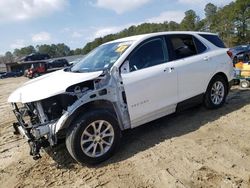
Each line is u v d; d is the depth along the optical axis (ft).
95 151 14.11
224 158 13.55
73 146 13.43
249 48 58.08
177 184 11.78
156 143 15.98
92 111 13.98
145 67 16.16
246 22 232.53
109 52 16.80
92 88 14.67
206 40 20.27
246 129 16.88
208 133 16.71
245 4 229.04
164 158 14.12
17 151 17.38
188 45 18.97
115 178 12.79
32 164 15.17
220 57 20.43
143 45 16.48
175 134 17.02
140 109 15.71
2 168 15.23
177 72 17.30
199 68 18.72
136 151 15.24
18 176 14.10
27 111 14.66
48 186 12.82
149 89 15.93
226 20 242.58
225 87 21.21
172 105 17.31
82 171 13.76
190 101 18.48
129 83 15.21
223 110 20.63
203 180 11.87
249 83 28.09
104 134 14.32
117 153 15.23
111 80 14.82
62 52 428.97
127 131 18.20
